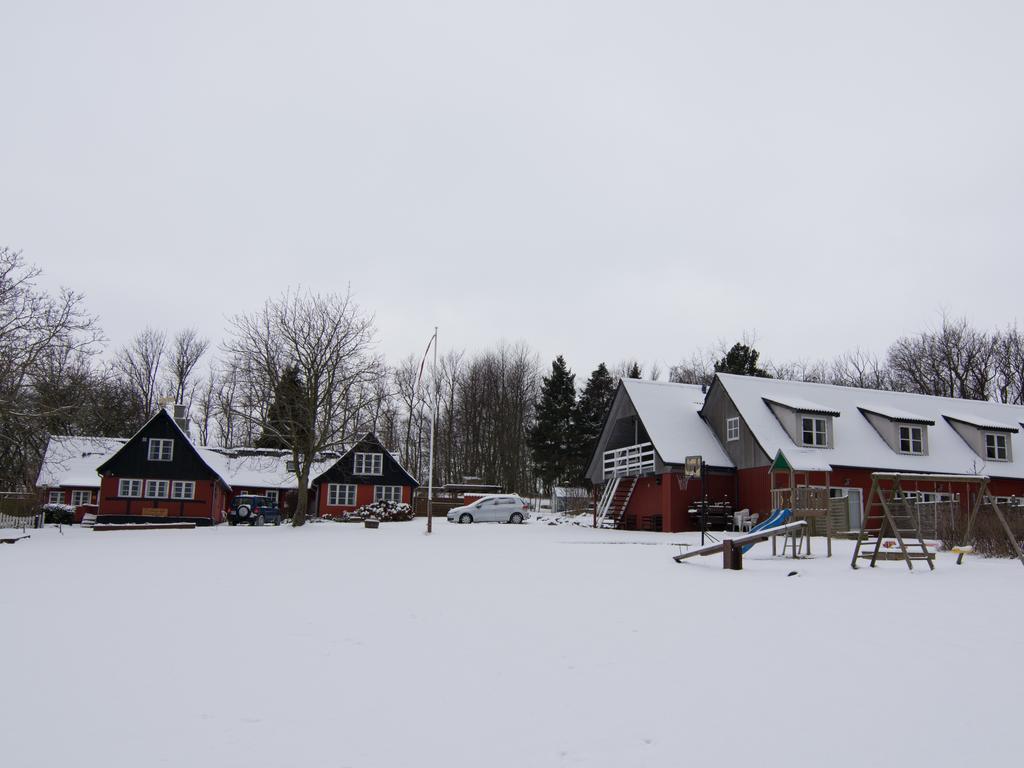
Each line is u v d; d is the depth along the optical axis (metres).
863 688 6.43
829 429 36.62
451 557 19.11
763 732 5.36
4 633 8.58
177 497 47.38
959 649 7.86
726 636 8.52
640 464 39.00
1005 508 24.33
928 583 13.44
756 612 10.14
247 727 5.44
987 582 13.57
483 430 80.94
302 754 4.92
